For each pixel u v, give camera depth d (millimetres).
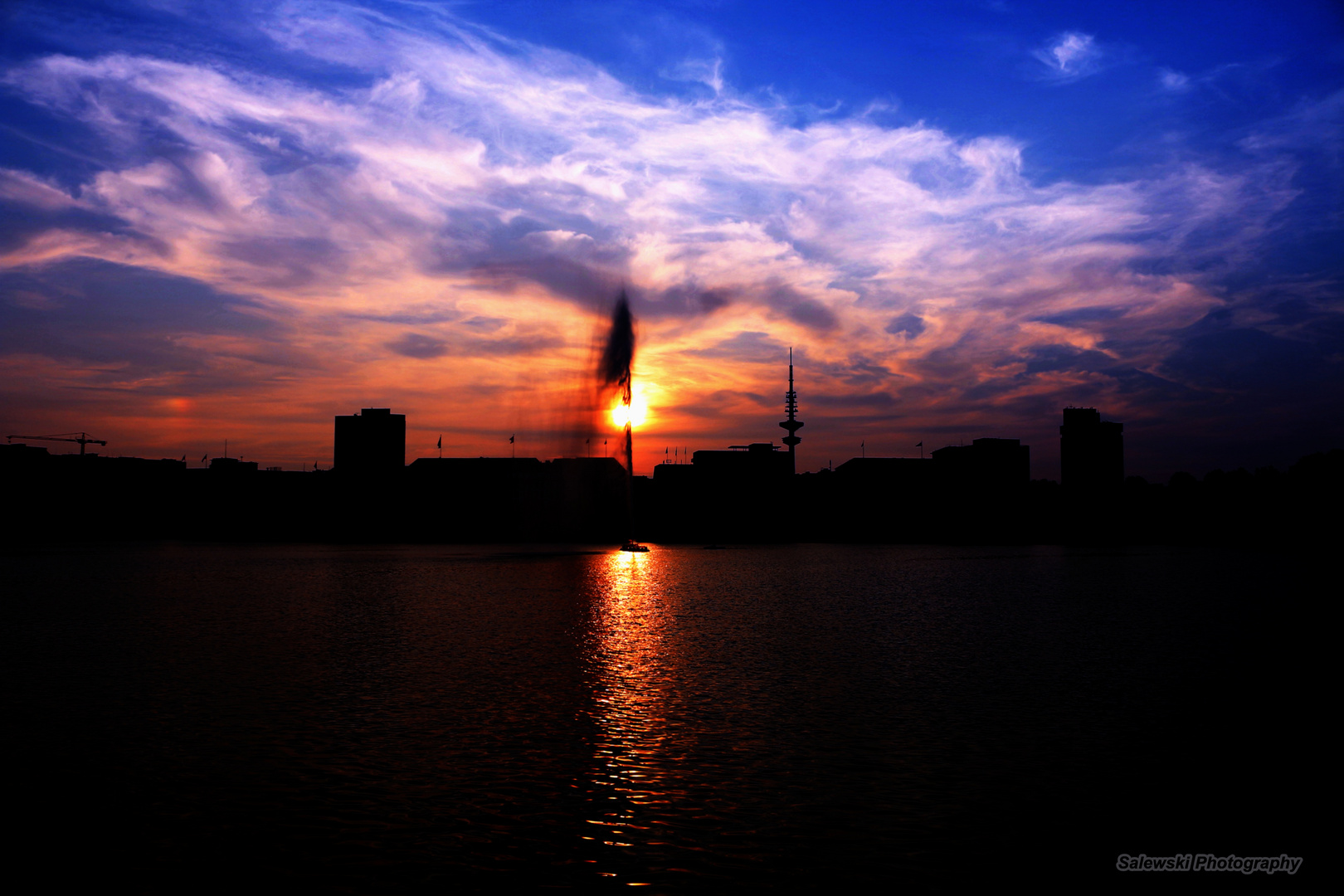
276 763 15562
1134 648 28375
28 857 11766
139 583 51094
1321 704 20281
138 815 13172
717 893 10945
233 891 10844
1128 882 11320
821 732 17859
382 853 11961
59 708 19469
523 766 15562
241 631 31266
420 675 23328
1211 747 16844
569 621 34562
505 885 11086
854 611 38656
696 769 15414
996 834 12742
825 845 12336
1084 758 16125
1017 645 29031
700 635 30953
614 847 12227
